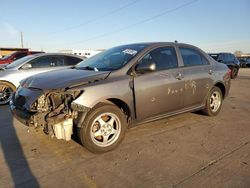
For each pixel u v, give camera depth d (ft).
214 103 18.62
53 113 11.50
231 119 18.21
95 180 9.86
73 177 10.10
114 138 12.60
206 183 9.63
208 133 15.15
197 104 17.11
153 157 11.86
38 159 11.63
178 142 13.70
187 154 12.20
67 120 11.41
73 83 11.64
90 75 12.42
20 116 12.03
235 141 13.91
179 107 15.66
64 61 26.86
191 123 17.04
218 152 12.44
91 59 16.17
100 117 12.07
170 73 14.79
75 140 13.84
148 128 15.88
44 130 11.76
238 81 47.01
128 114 13.30
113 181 9.79
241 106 22.88
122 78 12.75
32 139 14.06
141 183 9.64
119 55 14.53
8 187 9.37
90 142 11.80
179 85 15.16
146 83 13.47
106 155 12.09
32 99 11.75
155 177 10.07
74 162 11.35
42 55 25.75
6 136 14.56
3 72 23.77
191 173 10.37
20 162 11.34
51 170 10.64
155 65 14.15
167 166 10.98
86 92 11.46
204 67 17.34
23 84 13.61
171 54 15.57
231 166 10.98
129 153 12.29
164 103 14.55
